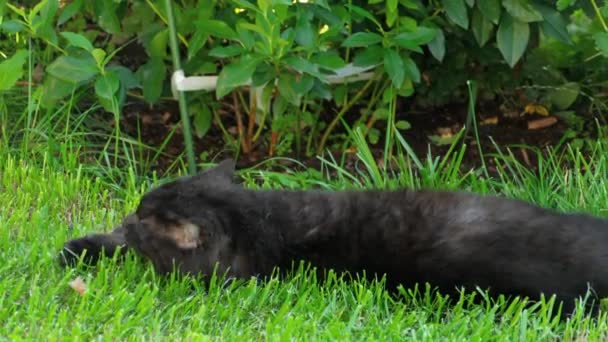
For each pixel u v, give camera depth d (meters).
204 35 8.30
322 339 5.94
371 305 6.39
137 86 8.86
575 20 9.42
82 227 7.75
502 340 5.98
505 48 8.40
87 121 9.30
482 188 8.27
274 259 6.84
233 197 6.98
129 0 9.16
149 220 6.79
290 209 7.02
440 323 6.35
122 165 8.98
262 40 8.01
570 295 6.29
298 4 8.15
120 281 6.66
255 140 9.31
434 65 9.36
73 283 6.46
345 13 8.15
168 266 6.80
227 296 6.50
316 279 6.71
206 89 8.73
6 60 8.52
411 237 6.73
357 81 9.06
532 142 9.37
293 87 8.12
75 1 8.55
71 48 8.62
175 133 9.49
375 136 9.14
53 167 8.55
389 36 8.22
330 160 9.16
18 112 9.26
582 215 6.94
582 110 9.77
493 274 6.41
